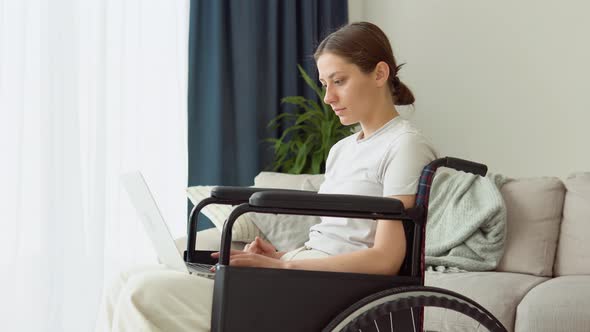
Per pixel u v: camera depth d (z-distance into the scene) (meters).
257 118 3.74
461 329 1.93
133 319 1.26
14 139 2.75
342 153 1.61
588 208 2.54
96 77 3.00
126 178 1.49
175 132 3.39
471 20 3.71
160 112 3.32
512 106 3.57
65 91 2.88
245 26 3.67
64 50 2.88
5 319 2.72
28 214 2.80
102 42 3.00
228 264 1.21
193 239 1.63
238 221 2.76
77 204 2.89
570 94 3.37
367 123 1.51
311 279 1.22
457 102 3.77
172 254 1.44
